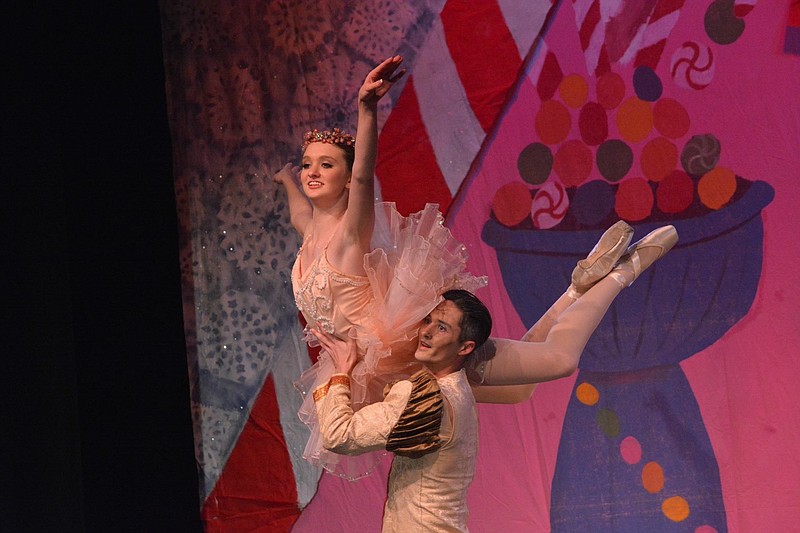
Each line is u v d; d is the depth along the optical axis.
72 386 11.34
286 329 11.73
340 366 7.40
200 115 12.02
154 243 11.99
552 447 10.77
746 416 10.21
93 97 11.69
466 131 11.06
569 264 10.72
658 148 10.48
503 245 10.92
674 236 8.50
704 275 10.38
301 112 11.70
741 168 10.25
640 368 10.55
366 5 11.48
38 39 11.28
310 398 8.05
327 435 7.03
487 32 11.02
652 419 10.50
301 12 11.72
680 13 10.43
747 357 10.22
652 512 10.45
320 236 7.63
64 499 11.32
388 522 7.24
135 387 11.80
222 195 11.96
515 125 10.91
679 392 10.42
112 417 11.62
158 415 11.94
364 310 7.43
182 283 12.02
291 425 11.68
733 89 10.27
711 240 10.34
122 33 11.93
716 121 10.32
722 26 10.30
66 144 11.48
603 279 8.30
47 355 11.31
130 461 11.73
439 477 7.09
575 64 10.73
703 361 10.37
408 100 11.26
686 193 10.41
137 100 11.98
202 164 12.02
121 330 11.73
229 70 11.97
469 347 7.30
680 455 10.39
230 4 11.98
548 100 10.81
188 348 11.99
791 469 10.05
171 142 12.08
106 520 11.52
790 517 10.02
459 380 7.38
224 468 11.88
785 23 10.12
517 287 10.87
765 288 10.16
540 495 10.75
